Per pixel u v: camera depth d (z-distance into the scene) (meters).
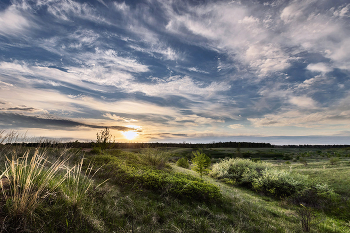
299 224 6.25
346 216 8.40
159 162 12.78
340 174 14.41
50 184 3.49
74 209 3.12
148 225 3.82
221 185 13.66
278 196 11.80
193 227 4.18
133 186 6.39
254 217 5.97
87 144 17.17
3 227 2.20
